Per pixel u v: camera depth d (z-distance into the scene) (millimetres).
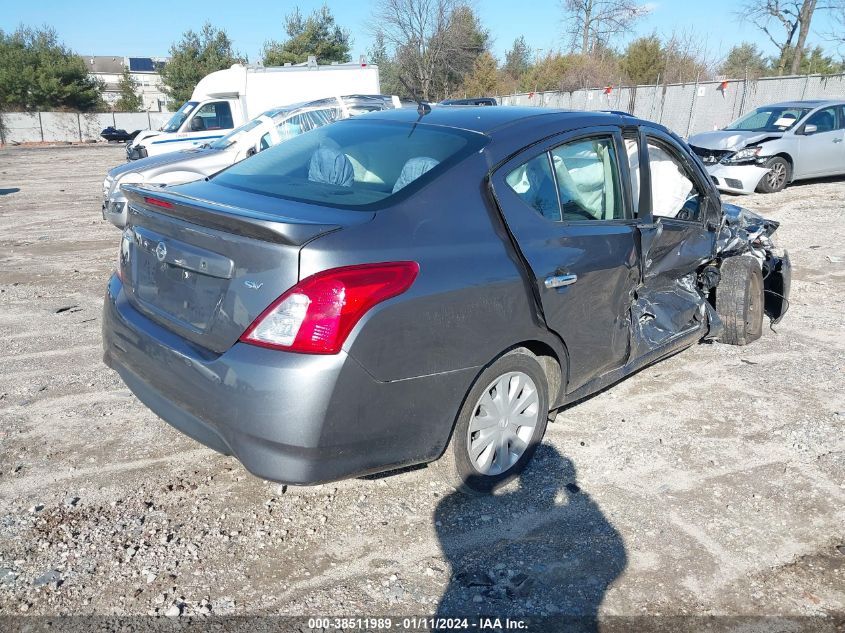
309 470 2596
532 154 3359
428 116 3725
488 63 47812
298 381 2496
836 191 13273
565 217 3461
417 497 3338
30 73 50906
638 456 3775
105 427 3979
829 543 3078
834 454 3840
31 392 4453
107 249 9203
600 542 3041
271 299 2562
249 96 14805
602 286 3582
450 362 2863
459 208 3016
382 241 2713
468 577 2803
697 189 4809
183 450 3732
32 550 2895
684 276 4895
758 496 3420
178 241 2910
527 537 3066
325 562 2873
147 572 2781
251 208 2938
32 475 3463
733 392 4645
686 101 25094
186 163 9367
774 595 2748
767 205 11914
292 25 53125
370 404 2646
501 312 3018
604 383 3893
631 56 39656
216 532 3045
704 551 2998
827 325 6059
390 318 2637
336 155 3457
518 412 3318
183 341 2854
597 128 3732
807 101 14148
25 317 6102
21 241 9789
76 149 38375
